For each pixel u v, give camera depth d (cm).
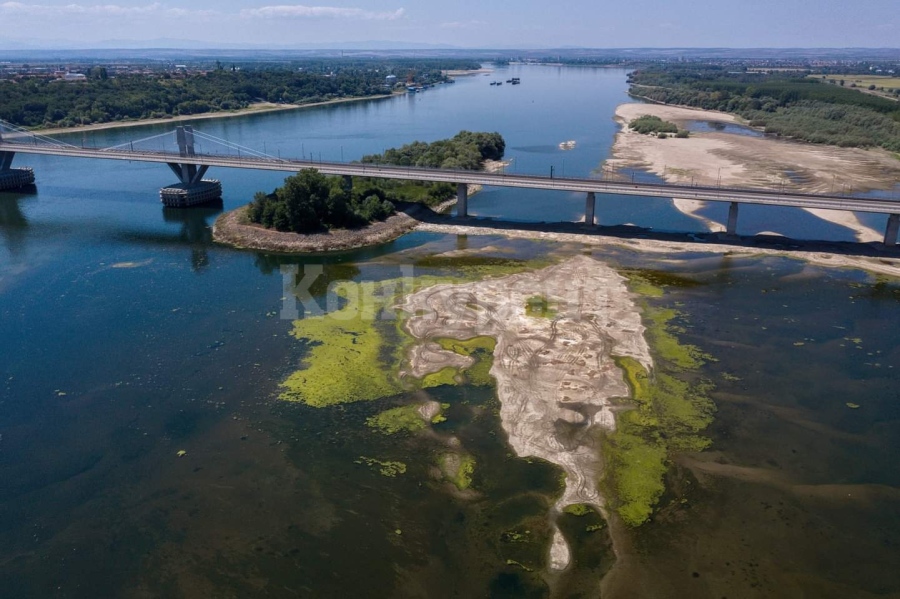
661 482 4791
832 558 4147
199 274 8950
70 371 6328
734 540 4284
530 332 6944
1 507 4672
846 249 9681
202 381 6141
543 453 5106
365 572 4109
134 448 5247
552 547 4250
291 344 6819
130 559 4241
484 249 9875
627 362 6341
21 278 8781
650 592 3919
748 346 6681
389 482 4850
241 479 4900
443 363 6350
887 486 4744
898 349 6631
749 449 5138
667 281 8456
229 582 4059
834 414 5559
